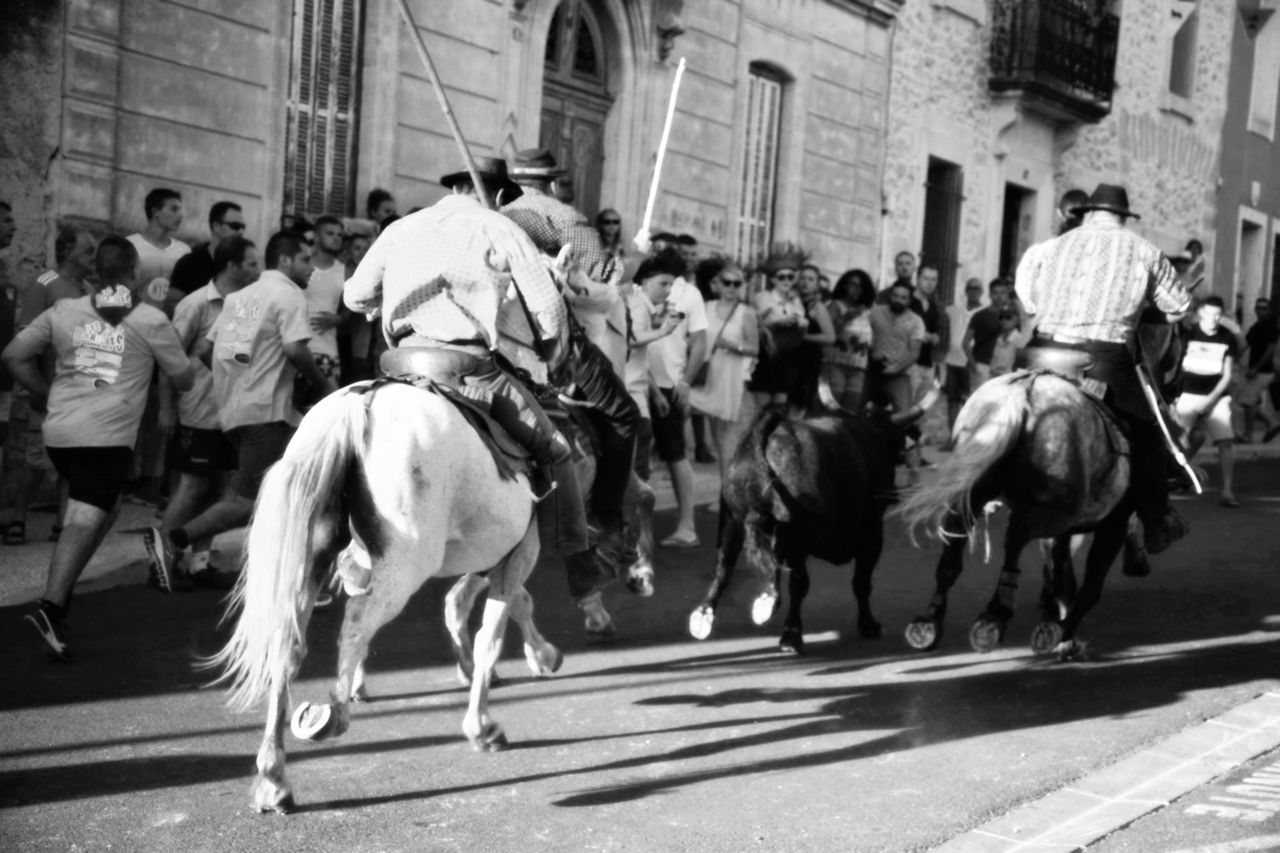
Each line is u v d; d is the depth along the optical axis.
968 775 6.11
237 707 6.52
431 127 14.27
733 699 7.12
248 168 12.78
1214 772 6.30
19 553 9.20
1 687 6.64
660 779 5.87
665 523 11.88
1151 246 7.99
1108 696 7.51
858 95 19.97
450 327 5.67
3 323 9.49
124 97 11.78
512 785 5.71
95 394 7.38
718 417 11.82
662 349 10.95
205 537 8.56
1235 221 30.62
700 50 17.34
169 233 11.02
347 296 5.91
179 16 12.12
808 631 8.68
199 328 9.27
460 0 14.31
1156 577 10.98
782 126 18.94
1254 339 21.00
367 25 13.70
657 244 13.05
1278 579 11.04
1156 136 27.42
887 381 15.10
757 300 13.68
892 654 8.22
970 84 22.31
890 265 20.91
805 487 7.48
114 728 6.15
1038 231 24.39
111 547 9.28
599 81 16.39
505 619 6.08
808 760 6.21
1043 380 7.64
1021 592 10.24
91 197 11.59
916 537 12.05
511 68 14.95
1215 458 19.53
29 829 5.00
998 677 7.82
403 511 5.07
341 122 13.63
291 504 4.89
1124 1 25.81
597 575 7.26
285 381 8.59
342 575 5.16
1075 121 24.41
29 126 11.15
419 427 5.17
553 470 6.13
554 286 5.87
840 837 5.30
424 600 8.83
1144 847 5.38
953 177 22.39
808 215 19.31
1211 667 8.23
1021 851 5.26
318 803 5.39
